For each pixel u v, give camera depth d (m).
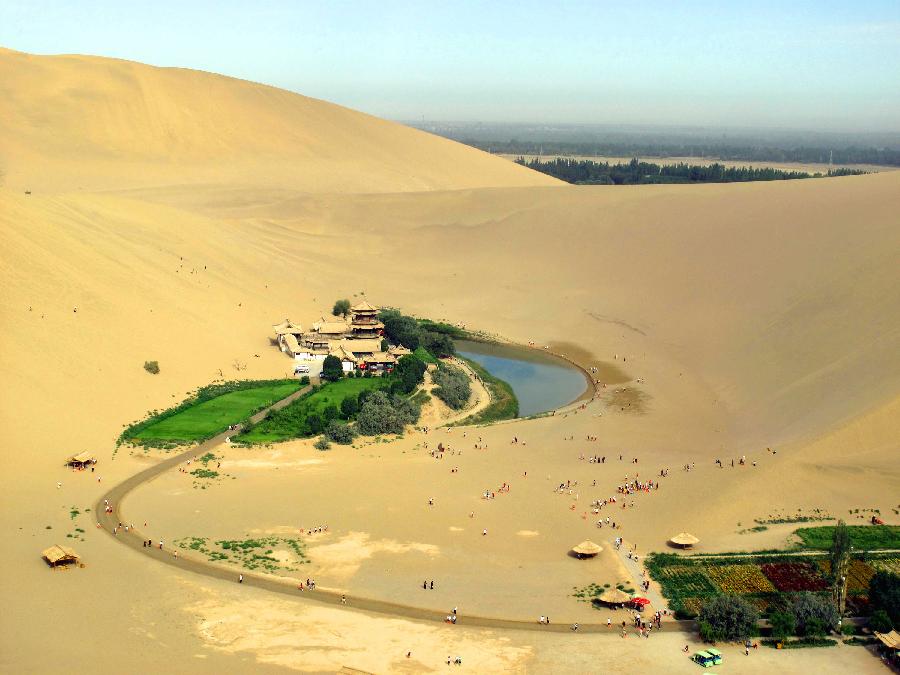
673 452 151.25
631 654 96.06
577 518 126.38
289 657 93.25
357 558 114.50
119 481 134.75
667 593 107.50
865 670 94.19
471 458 148.88
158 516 124.00
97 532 118.56
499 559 115.19
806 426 151.38
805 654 97.06
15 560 108.69
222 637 96.25
